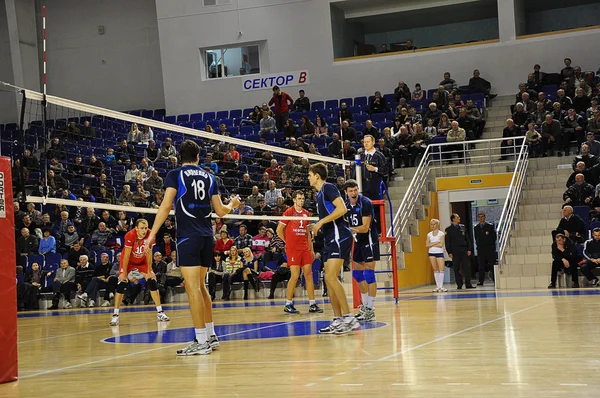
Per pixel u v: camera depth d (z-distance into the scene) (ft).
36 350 26.71
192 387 15.87
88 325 39.19
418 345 21.62
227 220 66.64
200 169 22.94
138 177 58.95
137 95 102.06
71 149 73.92
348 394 13.99
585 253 53.98
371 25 101.55
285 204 58.44
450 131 74.54
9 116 98.02
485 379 15.07
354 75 91.50
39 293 62.13
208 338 23.58
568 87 78.48
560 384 14.16
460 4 93.61
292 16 93.09
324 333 27.22
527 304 37.29
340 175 61.16
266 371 17.81
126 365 20.61
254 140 84.23
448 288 61.98
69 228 65.16
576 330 23.98
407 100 85.30
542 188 68.69
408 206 64.28
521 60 86.22
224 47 95.86
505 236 61.41
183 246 22.41
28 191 55.72
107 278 60.95
